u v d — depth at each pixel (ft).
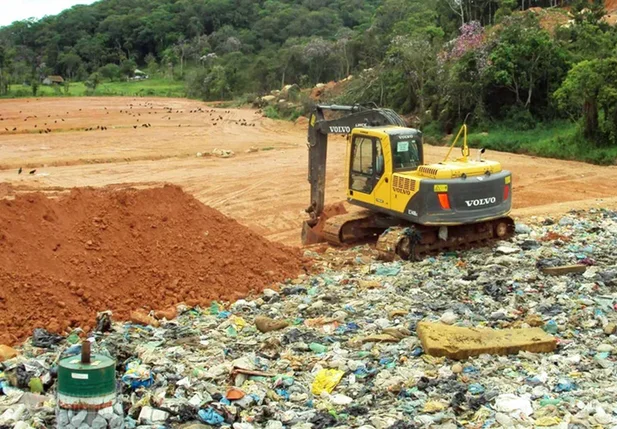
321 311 45.19
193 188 105.60
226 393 32.32
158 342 39.37
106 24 507.71
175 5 527.40
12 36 510.99
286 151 145.07
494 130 152.25
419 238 57.98
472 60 158.30
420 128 166.50
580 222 72.08
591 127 127.95
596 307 44.14
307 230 67.87
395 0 324.19
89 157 130.52
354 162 62.90
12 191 52.70
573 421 29.53
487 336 38.68
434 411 31.14
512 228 63.41
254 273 52.42
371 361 36.96
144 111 247.91
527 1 235.20
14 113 223.92
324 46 309.42
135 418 30.40
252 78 328.08
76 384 25.99
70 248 47.01
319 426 29.91
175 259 50.01
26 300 42.65
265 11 493.77
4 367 35.32
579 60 152.66
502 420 29.96
